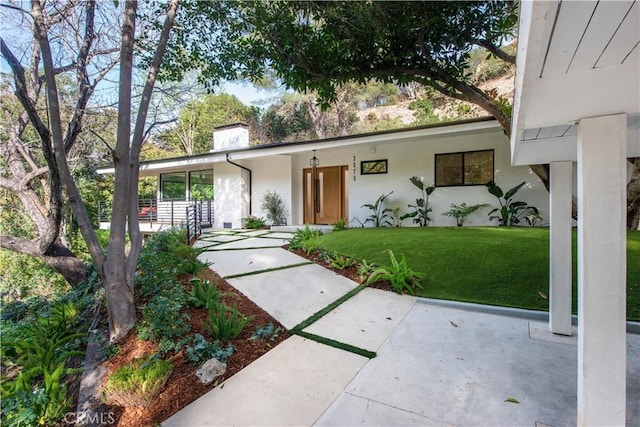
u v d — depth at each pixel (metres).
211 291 3.83
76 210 3.36
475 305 3.80
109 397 2.19
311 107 23.14
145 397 2.13
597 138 1.56
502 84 15.67
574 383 2.27
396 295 4.30
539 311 3.54
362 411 2.02
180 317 3.16
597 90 1.36
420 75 4.94
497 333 3.13
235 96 24.27
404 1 3.86
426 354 2.74
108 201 16.03
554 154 2.73
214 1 4.82
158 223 13.01
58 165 3.30
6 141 6.95
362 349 2.85
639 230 5.62
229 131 12.60
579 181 1.63
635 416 1.95
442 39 4.51
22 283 9.78
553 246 3.11
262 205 11.85
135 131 3.61
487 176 8.51
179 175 14.01
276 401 2.14
